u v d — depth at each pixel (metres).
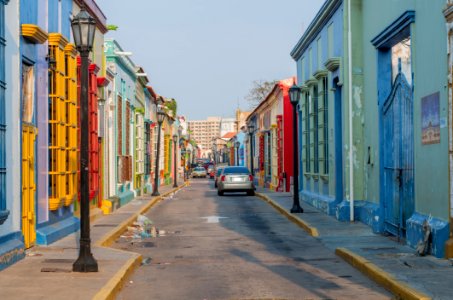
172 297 9.16
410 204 13.40
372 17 16.84
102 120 22.45
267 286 9.87
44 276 9.94
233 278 10.66
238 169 37.41
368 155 17.50
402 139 13.94
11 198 11.35
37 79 13.33
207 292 9.46
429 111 11.82
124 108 28.78
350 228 17.23
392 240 14.49
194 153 121.69
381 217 15.80
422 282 9.12
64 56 15.35
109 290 8.81
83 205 10.45
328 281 10.27
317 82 23.91
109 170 25.08
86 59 10.51
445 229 11.06
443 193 11.20
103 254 12.61
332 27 20.83
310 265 12.01
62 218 15.77
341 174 20.44
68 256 12.03
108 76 24.27
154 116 46.09
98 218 20.53
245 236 17.03
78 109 17.56
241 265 12.12
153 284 10.23
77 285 9.21
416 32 12.57
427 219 11.92
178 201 32.44
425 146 12.12
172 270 11.62
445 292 8.41
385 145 15.52
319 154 23.44
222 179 36.97
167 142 56.31
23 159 12.38
